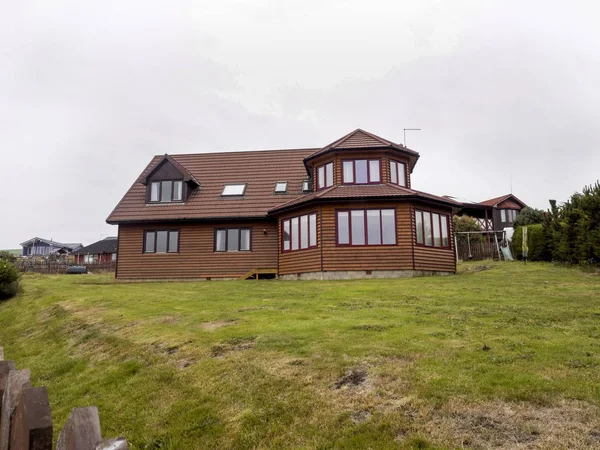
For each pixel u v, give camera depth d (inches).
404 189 805.9
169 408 219.5
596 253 715.4
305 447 164.6
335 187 832.3
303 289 563.2
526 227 920.3
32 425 87.2
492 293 463.5
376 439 161.5
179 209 962.7
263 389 215.9
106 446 75.8
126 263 956.6
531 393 180.9
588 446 143.3
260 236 933.2
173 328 356.5
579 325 296.7
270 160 1112.2
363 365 227.9
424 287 534.3
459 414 170.6
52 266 1589.6
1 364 133.3
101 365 309.7
